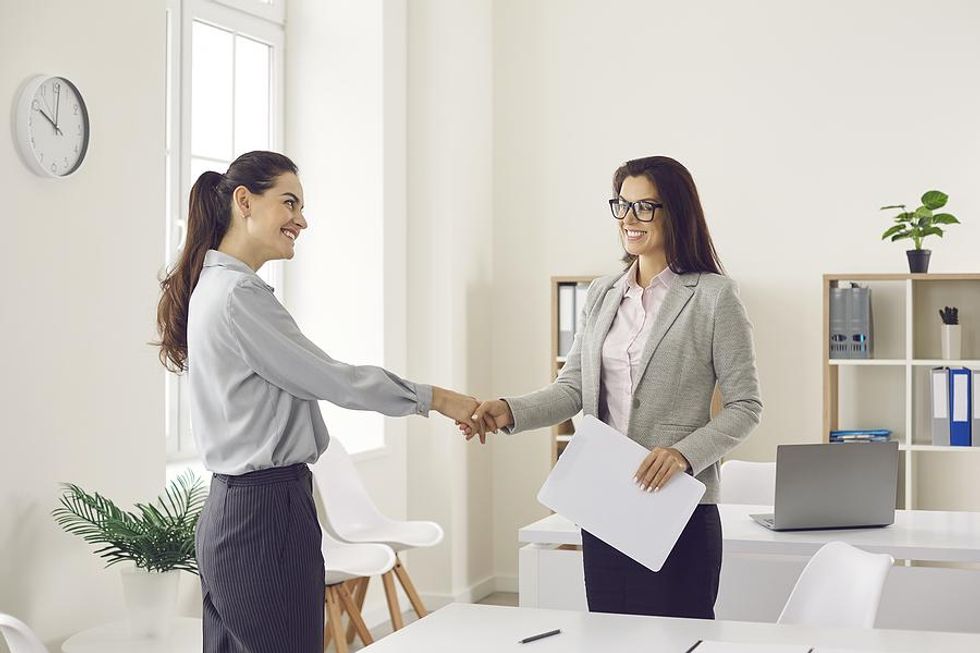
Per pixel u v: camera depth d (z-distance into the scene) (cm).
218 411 249
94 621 352
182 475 422
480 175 608
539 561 369
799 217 570
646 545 247
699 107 588
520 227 620
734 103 581
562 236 612
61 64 341
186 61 477
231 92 522
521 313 620
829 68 567
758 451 573
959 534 350
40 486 333
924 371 542
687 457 252
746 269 577
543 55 616
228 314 245
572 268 611
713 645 214
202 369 250
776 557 358
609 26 603
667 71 593
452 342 574
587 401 278
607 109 604
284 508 245
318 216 559
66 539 342
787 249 571
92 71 353
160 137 382
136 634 322
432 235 577
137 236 371
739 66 580
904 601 339
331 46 556
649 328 271
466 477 591
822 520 353
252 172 260
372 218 551
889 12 559
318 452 258
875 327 552
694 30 588
